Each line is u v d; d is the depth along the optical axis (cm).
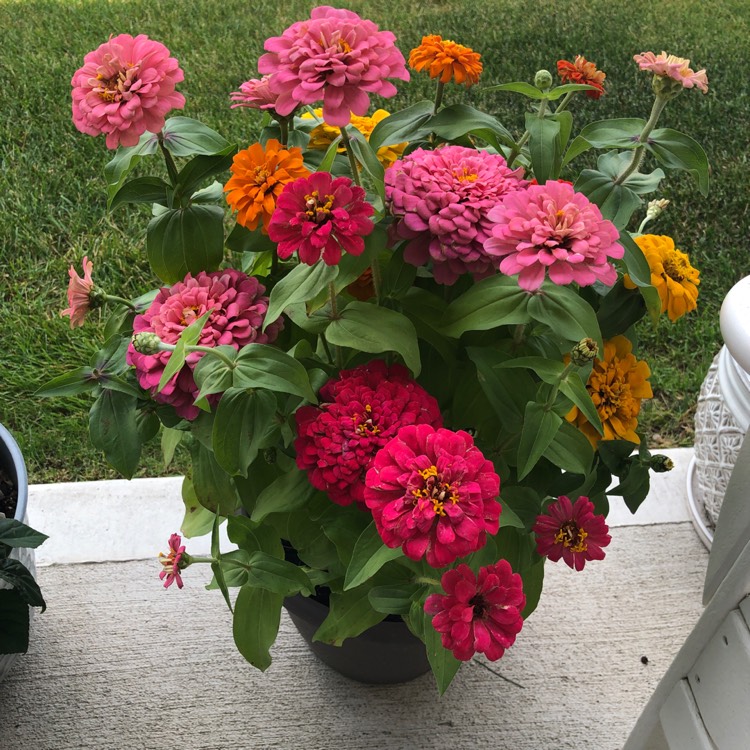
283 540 137
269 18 340
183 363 98
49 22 330
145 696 152
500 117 291
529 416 103
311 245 88
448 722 151
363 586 119
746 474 94
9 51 309
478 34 336
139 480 186
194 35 326
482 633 83
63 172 259
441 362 122
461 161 106
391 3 355
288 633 162
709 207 266
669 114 300
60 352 210
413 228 100
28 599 125
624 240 113
